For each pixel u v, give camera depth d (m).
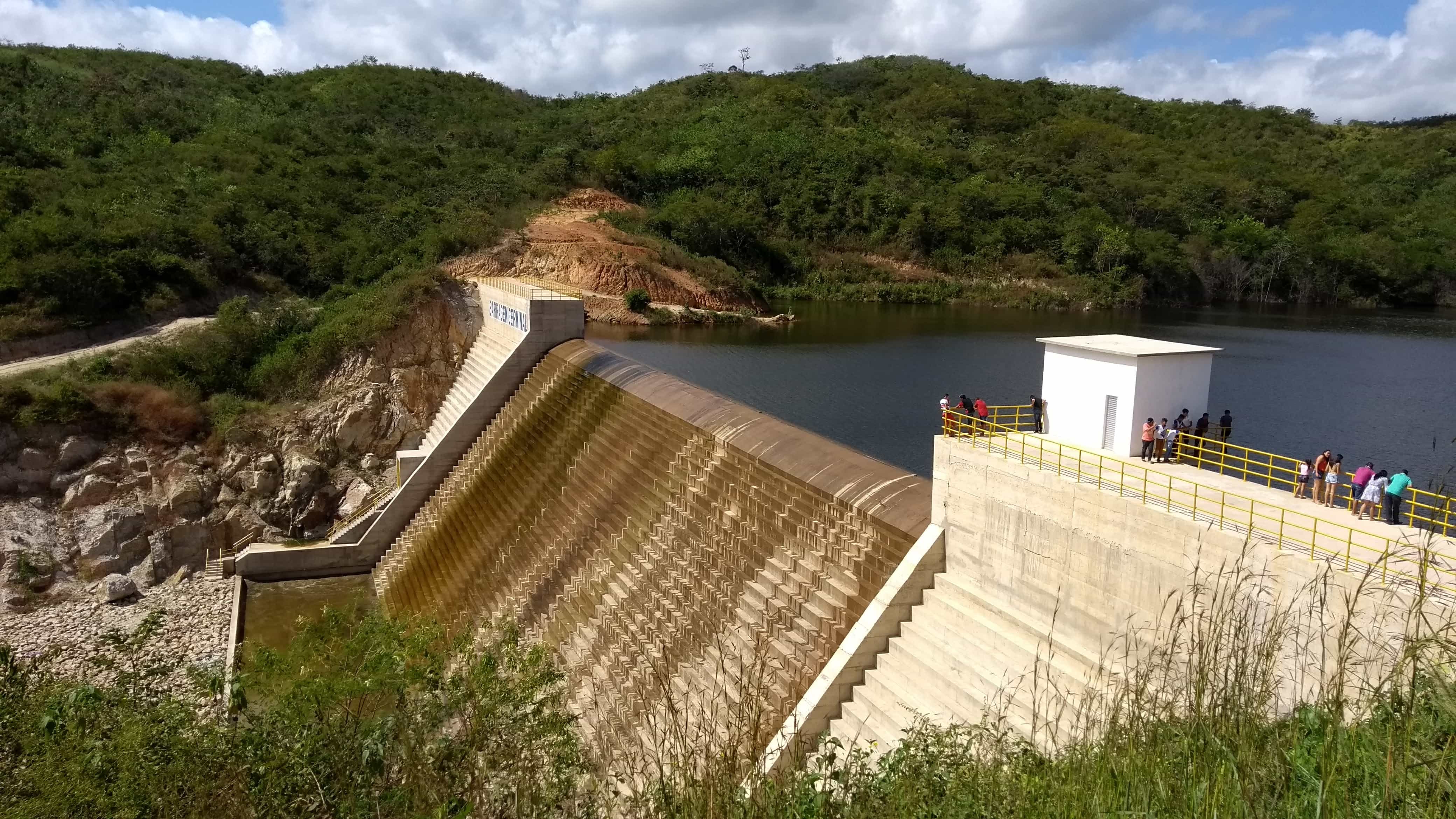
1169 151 155.38
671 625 31.77
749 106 161.75
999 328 92.81
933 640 23.94
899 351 77.06
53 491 50.66
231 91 127.12
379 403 60.97
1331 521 18.62
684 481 36.50
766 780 13.90
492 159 114.75
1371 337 82.12
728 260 116.50
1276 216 127.56
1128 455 22.88
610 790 19.44
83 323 64.19
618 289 90.56
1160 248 116.38
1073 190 139.88
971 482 24.19
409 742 14.81
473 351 65.06
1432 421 50.28
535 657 18.81
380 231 87.19
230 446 55.72
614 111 160.50
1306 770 11.11
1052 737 17.42
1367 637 15.32
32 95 102.00
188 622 45.41
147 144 95.50
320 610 47.53
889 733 23.03
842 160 141.38
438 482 54.41
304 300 73.88
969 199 133.62
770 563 30.28
